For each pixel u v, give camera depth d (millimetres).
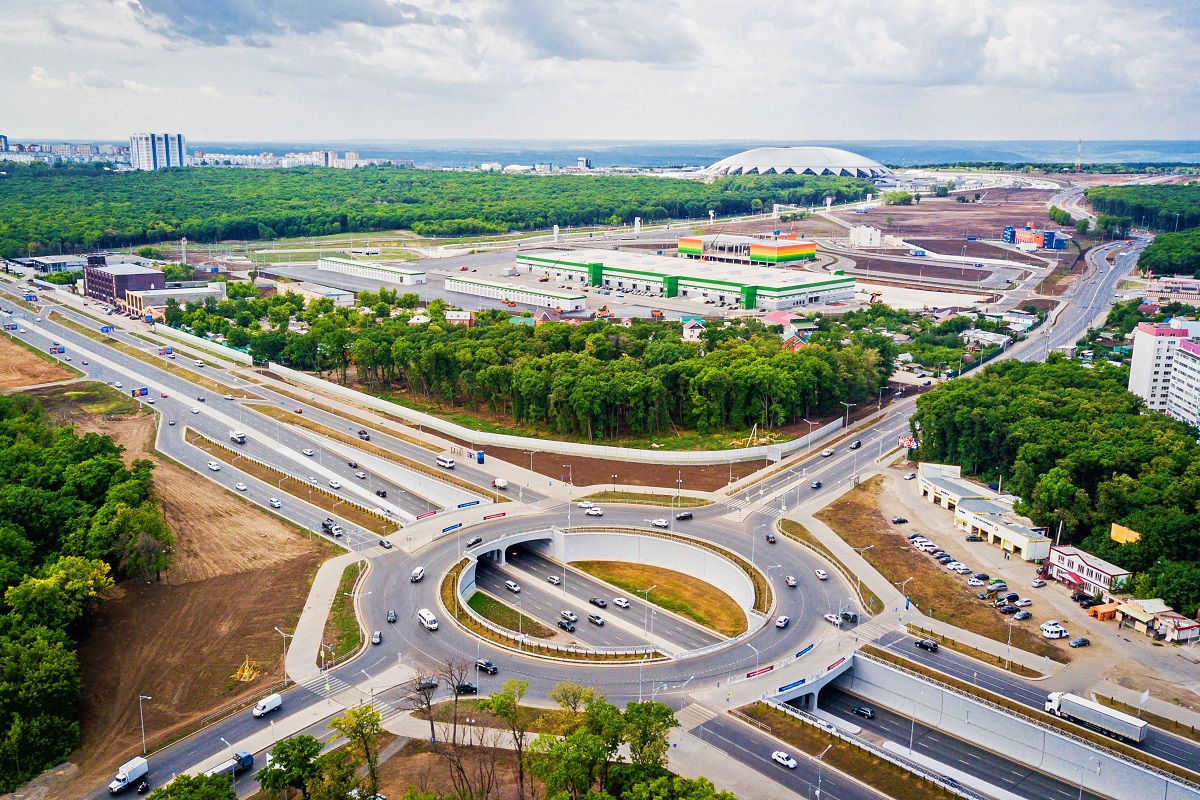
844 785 179125
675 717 198500
